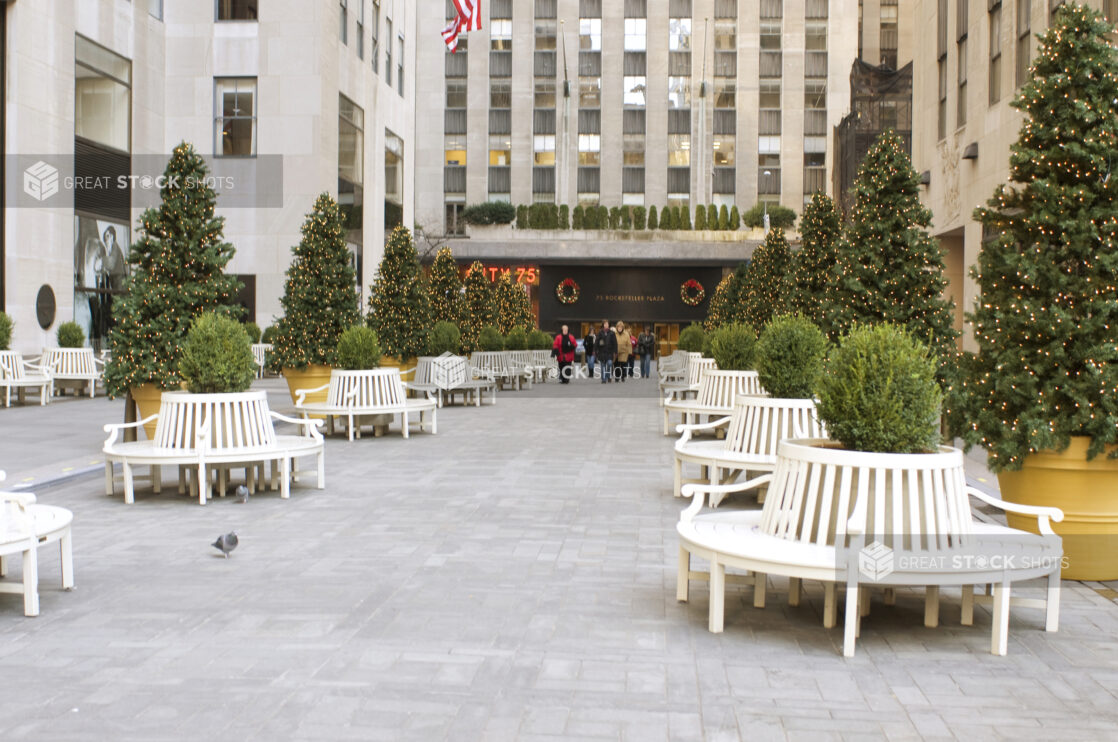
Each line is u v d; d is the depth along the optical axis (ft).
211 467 33.68
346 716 13.67
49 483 34.35
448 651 16.58
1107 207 23.53
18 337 76.23
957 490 18.02
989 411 23.68
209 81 101.71
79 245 85.05
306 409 50.11
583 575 22.02
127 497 31.40
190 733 13.06
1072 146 23.35
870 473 17.70
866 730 13.30
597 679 15.25
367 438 50.98
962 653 16.88
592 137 212.02
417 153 213.25
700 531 19.60
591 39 212.02
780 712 13.93
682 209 197.16
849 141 151.53
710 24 210.38
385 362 77.15
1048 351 22.82
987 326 24.30
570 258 194.18
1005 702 14.44
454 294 93.09
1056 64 24.40
